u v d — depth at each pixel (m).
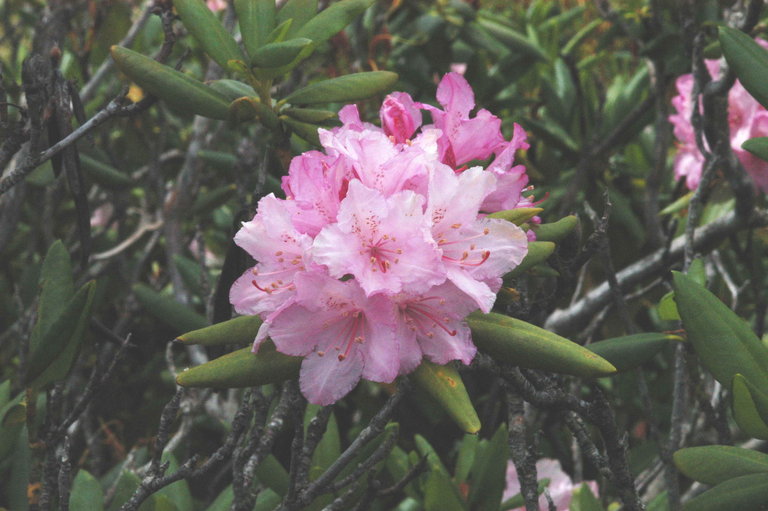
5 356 1.55
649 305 1.47
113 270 1.67
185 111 1.02
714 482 0.96
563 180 1.60
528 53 1.62
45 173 1.32
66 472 0.95
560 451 1.30
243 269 1.04
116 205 1.52
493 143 0.95
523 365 0.90
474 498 1.10
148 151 1.64
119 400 1.59
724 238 1.25
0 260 1.56
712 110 1.14
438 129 0.94
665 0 1.39
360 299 0.88
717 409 1.07
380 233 0.88
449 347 0.89
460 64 1.86
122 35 1.58
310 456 0.94
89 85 1.36
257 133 1.40
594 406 0.94
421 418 1.40
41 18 1.35
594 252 0.98
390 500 1.28
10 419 1.03
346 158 0.90
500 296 0.93
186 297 1.43
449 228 0.90
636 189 1.69
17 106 1.01
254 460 0.96
